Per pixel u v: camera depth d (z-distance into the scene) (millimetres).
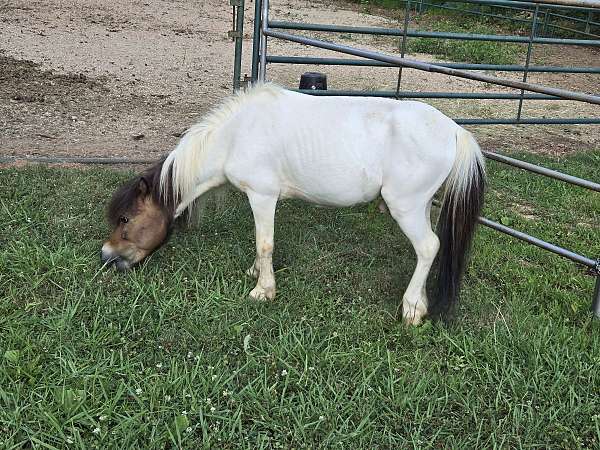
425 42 12750
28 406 2533
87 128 6414
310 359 2936
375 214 4652
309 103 3207
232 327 3133
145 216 3418
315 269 3799
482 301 3574
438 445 2543
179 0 16703
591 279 3922
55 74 8266
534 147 6984
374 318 3342
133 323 3105
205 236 4098
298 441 2479
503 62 11742
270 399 2666
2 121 6344
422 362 2992
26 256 3623
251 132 3244
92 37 11016
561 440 2576
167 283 3523
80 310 3195
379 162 3082
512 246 4359
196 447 2430
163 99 7707
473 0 5270
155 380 2738
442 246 3201
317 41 4129
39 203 4395
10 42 9867
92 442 2416
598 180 5781
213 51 10805
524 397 2779
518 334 3193
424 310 3322
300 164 3178
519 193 5445
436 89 9438
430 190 3098
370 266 3912
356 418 2635
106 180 4902
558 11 14094
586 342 3180
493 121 5812
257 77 5082
